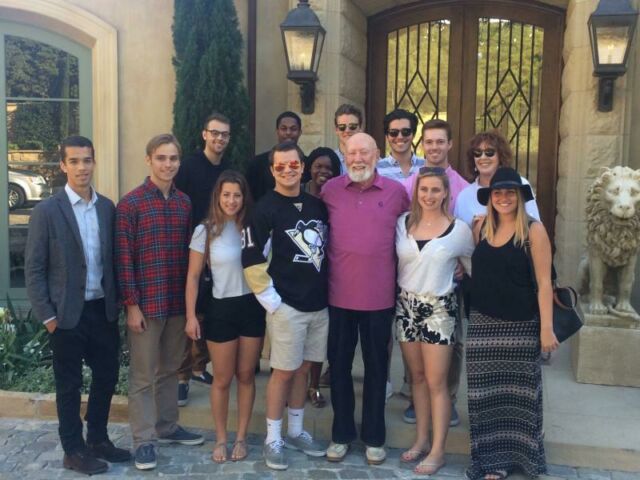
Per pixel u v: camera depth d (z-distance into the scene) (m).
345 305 3.75
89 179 3.70
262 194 4.61
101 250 3.74
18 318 5.46
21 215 6.27
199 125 5.37
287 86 5.79
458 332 3.99
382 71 6.27
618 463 3.80
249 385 3.93
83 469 3.72
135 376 3.83
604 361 4.62
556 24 5.89
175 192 3.91
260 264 3.66
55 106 6.17
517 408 3.63
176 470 3.79
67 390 3.71
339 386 3.85
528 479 3.70
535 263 3.50
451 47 6.11
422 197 3.63
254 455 3.98
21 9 5.86
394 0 6.01
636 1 5.09
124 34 5.91
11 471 3.75
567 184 5.30
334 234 3.76
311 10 5.18
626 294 4.64
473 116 6.12
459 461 3.92
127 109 5.95
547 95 5.96
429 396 3.88
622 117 5.11
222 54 5.38
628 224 4.39
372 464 3.85
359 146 3.64
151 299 3.77
